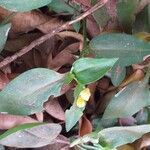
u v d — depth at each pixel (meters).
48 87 0.39
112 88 0.47
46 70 0.38
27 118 0.42
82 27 0.45
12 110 0.39
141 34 0.47
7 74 0.43
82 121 0.46
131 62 0.42
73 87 0.44
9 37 0.45
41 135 0.41
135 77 0.46
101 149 0.42
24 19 0.44
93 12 0.43
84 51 0.43
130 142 0.43
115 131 0.42
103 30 0.45
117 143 0.43
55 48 0.46
